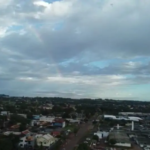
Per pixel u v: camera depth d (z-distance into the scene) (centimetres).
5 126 6150
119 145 4941
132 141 5562
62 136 5347
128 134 6334
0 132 5031
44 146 4344
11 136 4241
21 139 4303
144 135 6244
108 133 6022
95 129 6869
